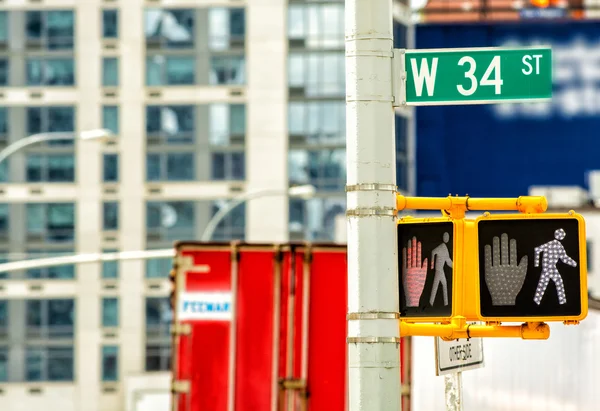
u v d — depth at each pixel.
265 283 25.31
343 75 101.69
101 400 100.44
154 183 102.00
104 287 101.25
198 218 101.81
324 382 25.16
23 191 102.06
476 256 13.65
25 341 100.88
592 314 27.23
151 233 101.81
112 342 101.06
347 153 14.00
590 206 75.88
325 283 25.41
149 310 101.44
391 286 13.69
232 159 101.88
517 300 13.52
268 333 25.16
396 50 14.09
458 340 18.81
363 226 13.75
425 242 13.85
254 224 101.44
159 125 102.38
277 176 101.44
